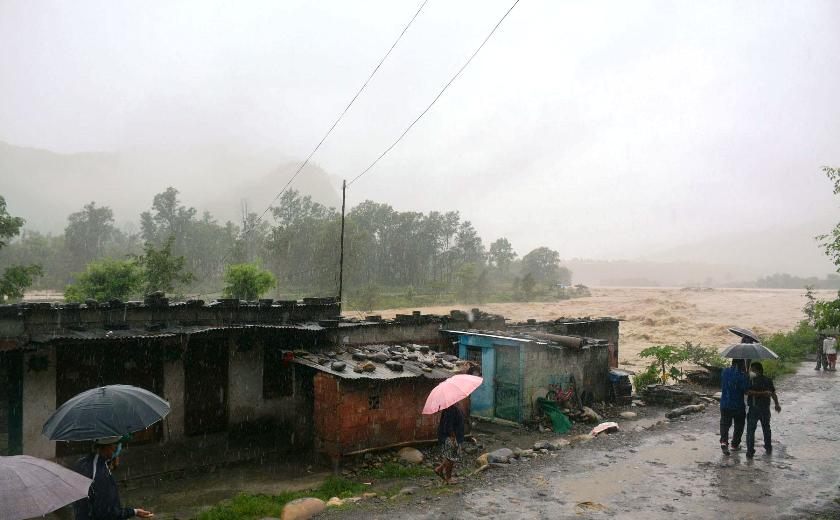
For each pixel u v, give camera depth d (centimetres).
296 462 1169
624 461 984
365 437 1132
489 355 1570
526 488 839
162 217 13362
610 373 1770
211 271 12812
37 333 1027
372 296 9112
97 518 491
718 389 1892
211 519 819
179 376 1173
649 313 7112
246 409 1271
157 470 1105
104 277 3609
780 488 822
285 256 9138
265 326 1224
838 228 1144
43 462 409
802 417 1363
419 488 898
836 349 2230
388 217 12600
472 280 10688
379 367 1206
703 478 876
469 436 1307
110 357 1087
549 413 1480
